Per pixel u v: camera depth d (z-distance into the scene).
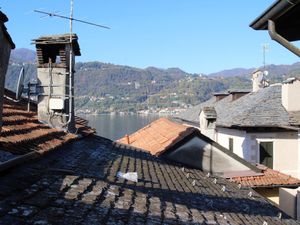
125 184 6.82
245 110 21.75
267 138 20.34
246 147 20.22
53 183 5.30
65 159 7.32
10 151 5.91
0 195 4.34
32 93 10.30
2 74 4.73
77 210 4.55
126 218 4.77
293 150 20.47
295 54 5.45
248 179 13.14
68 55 10.52
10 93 10.68
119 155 10.41
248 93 28.03
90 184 5.71
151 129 21.69
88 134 11.88
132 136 22.31
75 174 6.02
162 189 7.57
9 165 5.16
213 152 13.09
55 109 10.19
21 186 4.83
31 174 5.45
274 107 21.55
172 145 13.05
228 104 28.14
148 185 7.51
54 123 10.17
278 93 22.70
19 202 4.30
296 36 6.48
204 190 9.02
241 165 13.23
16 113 8.72
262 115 20.84
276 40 5.43
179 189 8.10
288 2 4.77
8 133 6.67
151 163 10.84
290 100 21.23
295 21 5.80
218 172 13.02
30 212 4.09
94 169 7.32
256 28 5.99
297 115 20.80
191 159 13.01
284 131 20.44
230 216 6.88
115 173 7.55
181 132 15.38
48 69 10.39
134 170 8.69
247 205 8.57
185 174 10.88
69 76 10.53
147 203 5.76
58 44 10.55
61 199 4.76
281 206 16.64
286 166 20.38
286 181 13.44
